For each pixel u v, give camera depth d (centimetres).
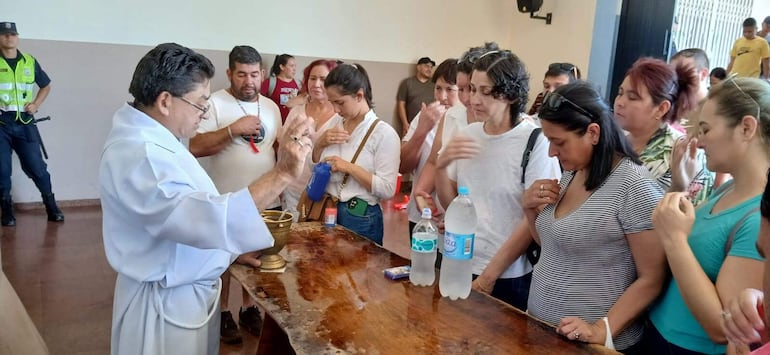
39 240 389
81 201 487
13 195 464
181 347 142
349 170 225
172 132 140
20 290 307
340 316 134
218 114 260
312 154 248
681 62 179
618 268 136
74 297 302
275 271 161
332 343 121
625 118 176
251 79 261
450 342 122
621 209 130
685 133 172
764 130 113
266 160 263
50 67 457
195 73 135
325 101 271
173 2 491
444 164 181
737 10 532
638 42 531
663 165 168
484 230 180
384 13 592
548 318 144
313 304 140
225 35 518
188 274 139
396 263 170
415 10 607
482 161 180
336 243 188
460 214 155
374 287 152
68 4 454
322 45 566
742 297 96
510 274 174
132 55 483
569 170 141
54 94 462
